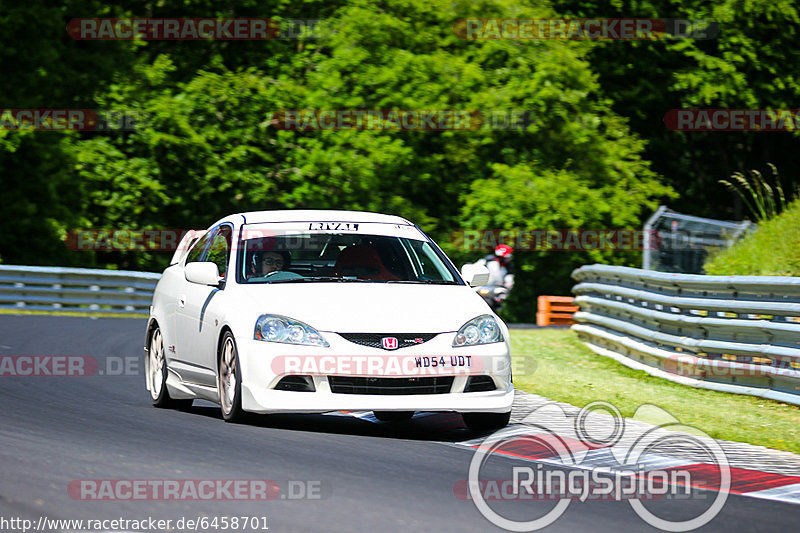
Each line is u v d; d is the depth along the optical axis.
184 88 117.31
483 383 30.42
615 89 144.00
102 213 121.44
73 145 117.50
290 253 33.38
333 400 28.94
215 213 124.25
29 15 115.25
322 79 117.31
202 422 31.38
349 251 33.50
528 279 129.75
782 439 31.52
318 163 114.31
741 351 40.31
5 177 116.50
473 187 119.19
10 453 24.97
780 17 135.12
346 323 29.53
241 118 119.88
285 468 24.31
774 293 39.31
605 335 54.53
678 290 46.41
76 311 88.94
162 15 128.75
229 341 30.72
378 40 121.06
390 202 118.62
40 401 35.47
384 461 25.81
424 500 21.73
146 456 25.16
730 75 136.25
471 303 31.62
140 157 120.25
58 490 21.48
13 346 54.56
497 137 124.88
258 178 116.50
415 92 119.12
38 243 117.88
